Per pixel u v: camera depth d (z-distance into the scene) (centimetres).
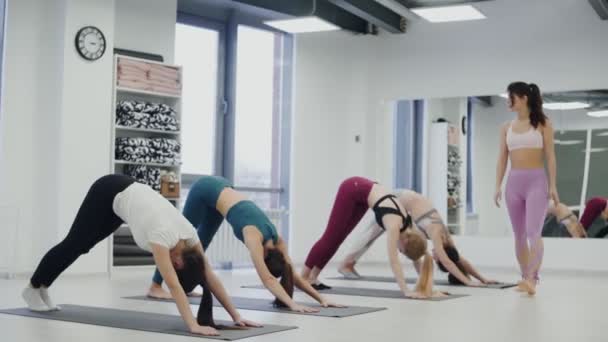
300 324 402
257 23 1002
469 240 1036
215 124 959
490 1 1034
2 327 372
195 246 371
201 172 941
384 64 1109
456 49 1062
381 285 690
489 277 834
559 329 403
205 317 371
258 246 444
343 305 484
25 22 748
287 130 1046
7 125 736
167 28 865
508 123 614
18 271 734
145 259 792
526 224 602
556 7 995
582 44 978
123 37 822
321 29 931
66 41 736
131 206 373
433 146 1072
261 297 554
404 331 383
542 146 596
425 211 681
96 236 407
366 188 587
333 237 615
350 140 1110
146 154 794
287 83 1050
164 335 353
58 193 729
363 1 976
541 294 618
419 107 1084
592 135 966
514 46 1022
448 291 630
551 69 996
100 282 670
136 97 824
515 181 605
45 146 747
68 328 373
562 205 973
